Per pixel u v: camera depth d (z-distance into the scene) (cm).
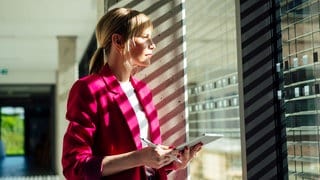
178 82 258
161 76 254
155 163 147
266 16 234
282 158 229
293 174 223
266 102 231
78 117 150
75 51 887
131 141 156
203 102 302
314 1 207
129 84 167
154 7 259
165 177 169
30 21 738
